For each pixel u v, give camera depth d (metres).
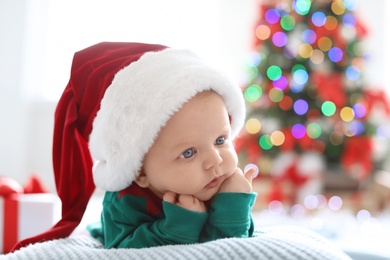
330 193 2.72
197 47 3.37
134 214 0.79
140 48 0.89
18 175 3.12
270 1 2.74
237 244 0.66
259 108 2.61
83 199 0.94
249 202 0.77
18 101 3.13
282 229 0.88
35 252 0.71
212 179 0.75
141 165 0.76
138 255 0.67
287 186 2.55
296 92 2.60
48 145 3.32
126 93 0.75
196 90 0.73
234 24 3.38
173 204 0.75
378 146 2.77
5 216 1.35
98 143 0.79
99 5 3.30
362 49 2.70
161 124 0.72
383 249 1.25
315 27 2.61
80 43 3.32
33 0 3.23
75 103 0.91
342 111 2.55
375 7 3.33
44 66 3.33
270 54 2.66
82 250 0.72
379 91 2.65
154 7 3.33
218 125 0.74
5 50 3.12
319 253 0.66
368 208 2.67
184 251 0.66
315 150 2.59
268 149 2.57
